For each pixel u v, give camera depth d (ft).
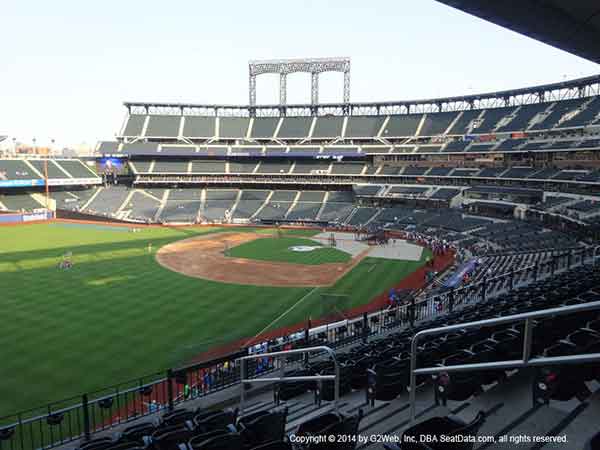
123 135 352.28
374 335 72.79
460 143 293.84
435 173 292.40
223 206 320.91
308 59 374.22
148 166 342.85
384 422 28.84
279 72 384.47
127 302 120.06
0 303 116.67
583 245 149.18
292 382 47.83
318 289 138.82
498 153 265.75
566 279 69.31
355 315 112.16
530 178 231.71
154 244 216.95
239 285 142.51
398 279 150.82
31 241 215.51
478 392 29.07
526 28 31.04
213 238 241.14
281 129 362.94
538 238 177.99
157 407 56.54
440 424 21.11
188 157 353.72
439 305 84.89
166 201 325.21
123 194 332.19
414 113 345.72
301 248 212.64
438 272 158.10
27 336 94.43
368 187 312.91
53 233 241.76
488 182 266.16
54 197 320.50
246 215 307.99
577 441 20.70
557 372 22.74
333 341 74.28
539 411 23.73
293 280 150.51
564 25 30.14
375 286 142.31
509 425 23.09
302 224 293.84
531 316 19.12
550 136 252.83
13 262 167.84
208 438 28.25
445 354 39.55
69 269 157.48
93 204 315.17
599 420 22.27
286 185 347.77
